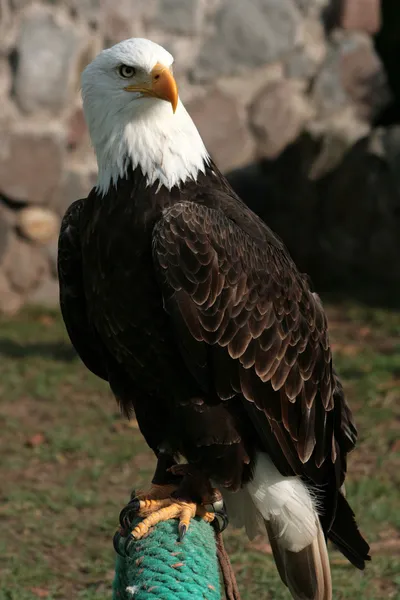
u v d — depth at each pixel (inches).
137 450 512.7
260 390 307.3
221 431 305.3
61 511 454.0
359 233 763.4
